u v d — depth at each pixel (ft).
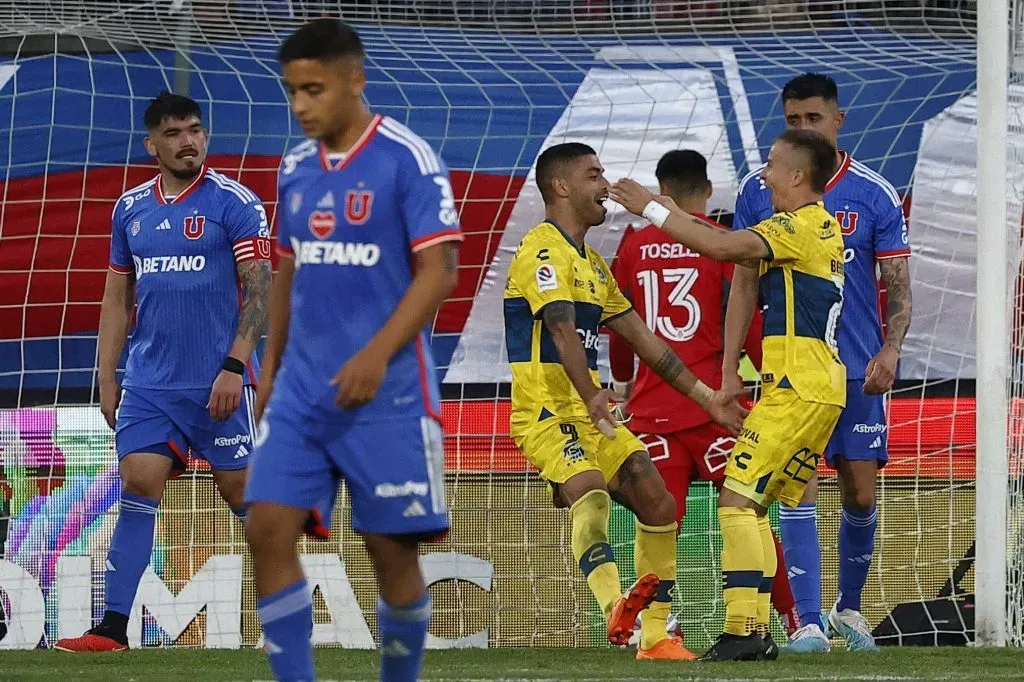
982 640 74.02
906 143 93.76
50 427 82.64
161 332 67.87
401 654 39.99
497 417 86.38
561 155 64.18
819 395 59.26
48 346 92.43
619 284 75.92
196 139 67.87
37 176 94.48
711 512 82.02
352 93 38.42
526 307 64.03
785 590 75.00
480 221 94.68
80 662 63.16
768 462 59.88
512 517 84.07
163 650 71.67
